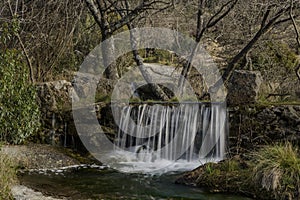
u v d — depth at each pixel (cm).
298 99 1060
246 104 850
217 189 650
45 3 1194
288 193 593
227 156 830
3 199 563
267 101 920
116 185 692
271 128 804
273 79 1220
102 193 640
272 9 1052
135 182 715
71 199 598
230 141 842
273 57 1265
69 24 1236
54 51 1235
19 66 729
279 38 1193
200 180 682
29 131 761
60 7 1207
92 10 1201
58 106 999
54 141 962
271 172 617
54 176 742
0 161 636
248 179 642
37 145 922
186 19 1291
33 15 1204
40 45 1222
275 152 673
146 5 1162
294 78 1180
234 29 1244
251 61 1291
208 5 1247
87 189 662
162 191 654
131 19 1204
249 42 1099
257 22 1205
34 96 761
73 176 750
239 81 870
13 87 708
